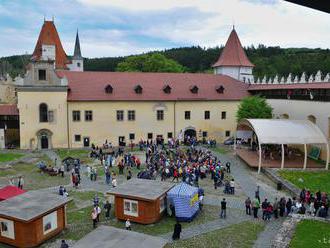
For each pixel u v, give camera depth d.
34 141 55.25
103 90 58.25
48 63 54.22
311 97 49.25
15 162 45.38
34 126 54.91
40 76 54.28
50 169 40.62
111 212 28.66
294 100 53.78
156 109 60.25
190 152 49.03
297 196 31.72
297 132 43.03
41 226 22.80
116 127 58.56
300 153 50.72
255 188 35.56
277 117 59.00
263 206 27.22
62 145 56.41
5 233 22.75
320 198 28.25
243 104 56.62
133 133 59.56
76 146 57.00
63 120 55.94
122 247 16.97
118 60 161.50
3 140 55.09
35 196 25.55
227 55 75.06
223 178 38.47
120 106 58.28
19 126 56.81
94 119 57.25
